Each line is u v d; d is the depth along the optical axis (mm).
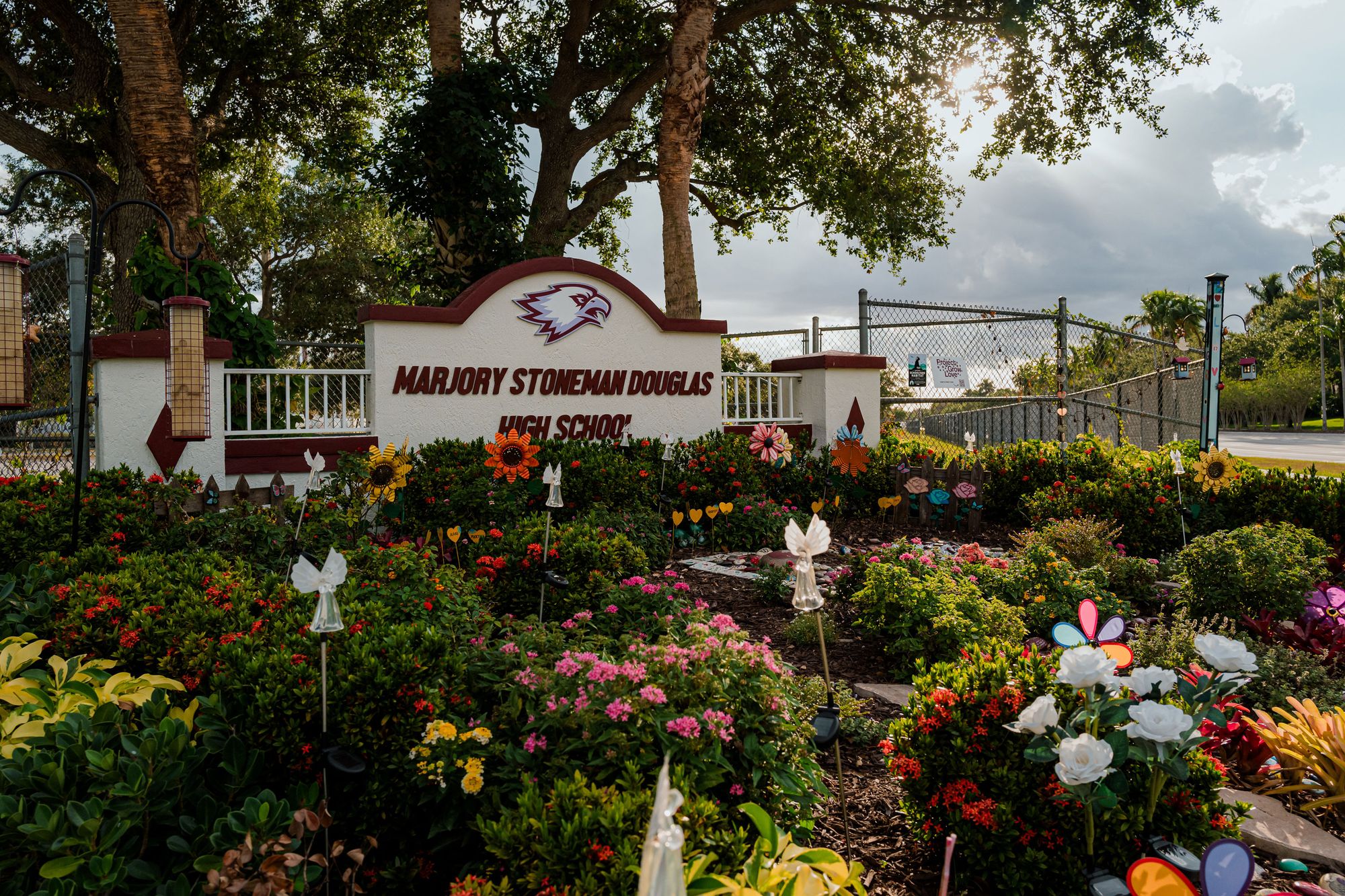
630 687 2936
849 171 20641
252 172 24984
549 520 5336
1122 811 2674
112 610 3510
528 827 2277
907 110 19938
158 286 9203
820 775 3238
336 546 5781
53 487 5805
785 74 19484
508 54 19328
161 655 3299
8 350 4305
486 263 13781
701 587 7160
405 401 9273
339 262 31438
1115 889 2465
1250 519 8711
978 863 2803
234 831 2270
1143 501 8609
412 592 4371
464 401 9609
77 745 2424
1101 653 2537
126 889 2260
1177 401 17531
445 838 2771
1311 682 4441
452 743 2674
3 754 2609
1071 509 8781
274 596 3725
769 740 3018
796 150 20078
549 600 5402
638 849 2154
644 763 2648
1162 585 7031
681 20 12695
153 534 5758
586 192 20078
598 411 10445
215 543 5762
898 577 5273
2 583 4113
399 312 9141
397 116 13766
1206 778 2801
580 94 18984
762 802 2881
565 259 10109
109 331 16188
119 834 2219
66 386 9141
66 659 3328
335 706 2748
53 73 20234
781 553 7828
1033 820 2744
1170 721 2420
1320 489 8422
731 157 20031
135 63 9945
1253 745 3771
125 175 18828
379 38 19312
